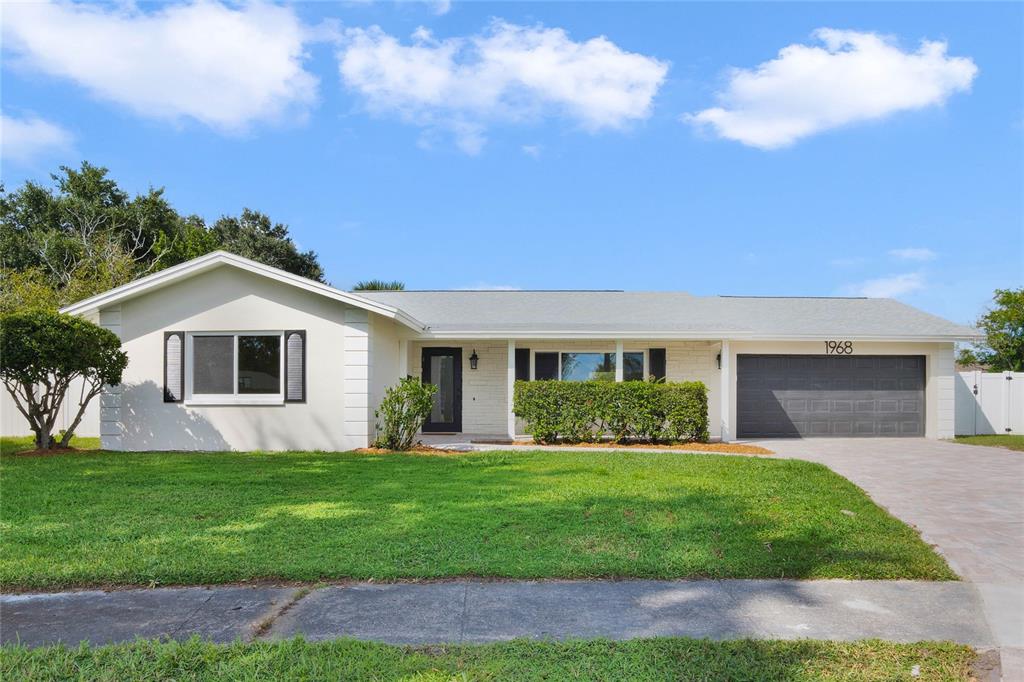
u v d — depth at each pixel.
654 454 12.88
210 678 3.48
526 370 17.98
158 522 6.81
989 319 25.06
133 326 13.59
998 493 9.19
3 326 11.65
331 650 3.80
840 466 11.94
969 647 3.97
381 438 13.77
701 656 3.73
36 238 30.34
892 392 17.81
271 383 13.56
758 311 19.42
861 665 3.69
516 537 6.20
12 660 3.68
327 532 6.38
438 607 4.60
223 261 13.21
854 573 5.42
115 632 4.18
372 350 13.84
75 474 9.86
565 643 3.90
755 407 17.72
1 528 6.60
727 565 5.46
